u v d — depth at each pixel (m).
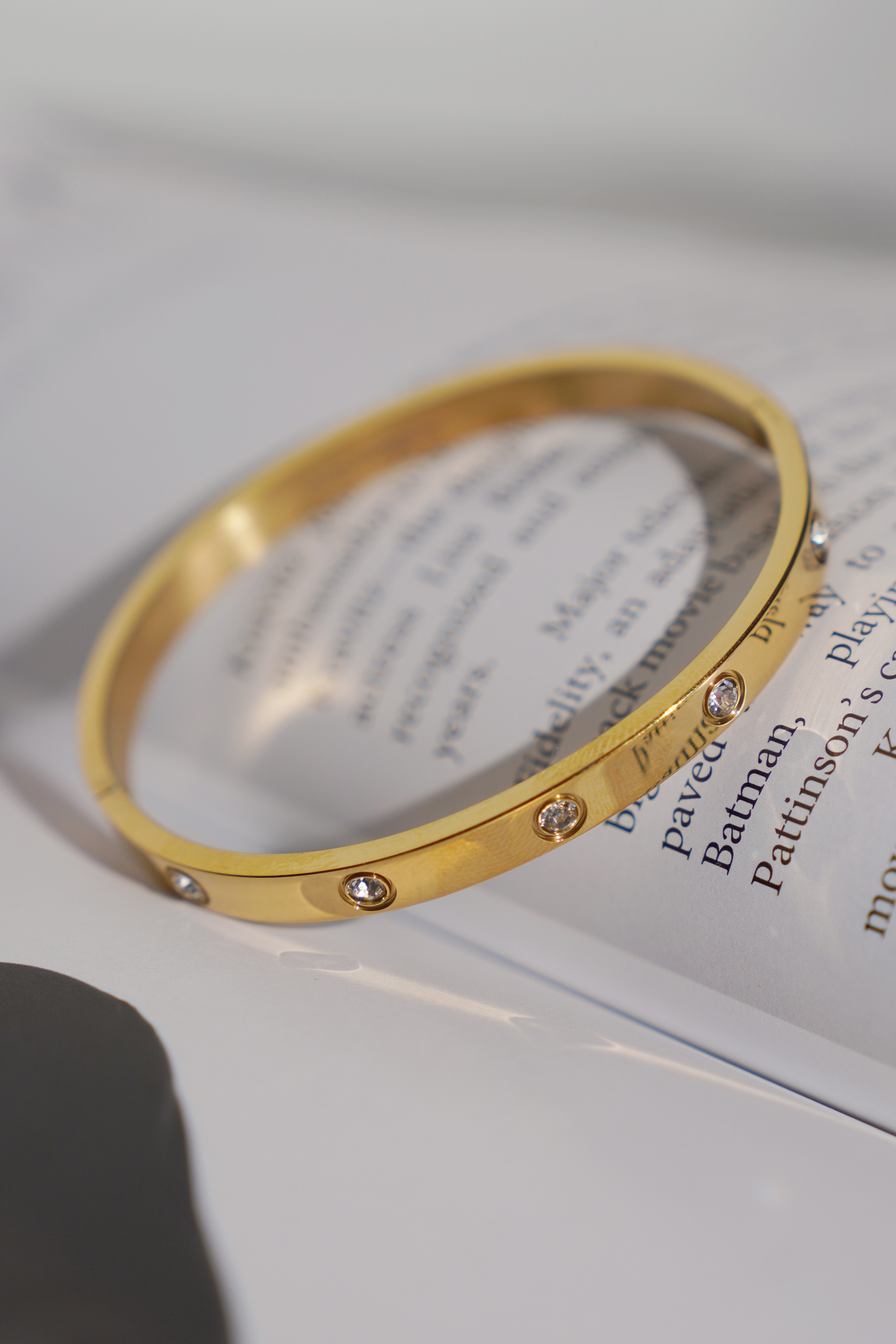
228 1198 0.18
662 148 0.29
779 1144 0.18
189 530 0.23
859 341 0.24
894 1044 0.19
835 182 0.28
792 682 0.20
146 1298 0.17
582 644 0.21
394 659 0.22
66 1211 0.18
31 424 0.25
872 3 0.26
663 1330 0.17
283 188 0.31
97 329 0.26
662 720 0.19
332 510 0.24
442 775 0.21
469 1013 0.19
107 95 0.31
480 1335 0.17
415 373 0.25
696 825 0.20
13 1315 0.17
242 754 0.22
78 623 0.24
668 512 0.22
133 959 0.19
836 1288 0.18
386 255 0.27
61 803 0.22
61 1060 0.19
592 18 0.28
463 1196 0.18
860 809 0.19
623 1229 0.18
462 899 0.20
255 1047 0.19
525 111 0.29
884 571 0.20
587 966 0.20
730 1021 0.19
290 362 0.25
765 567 0.20
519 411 0.24
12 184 0.28
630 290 0.26
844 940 0.19
